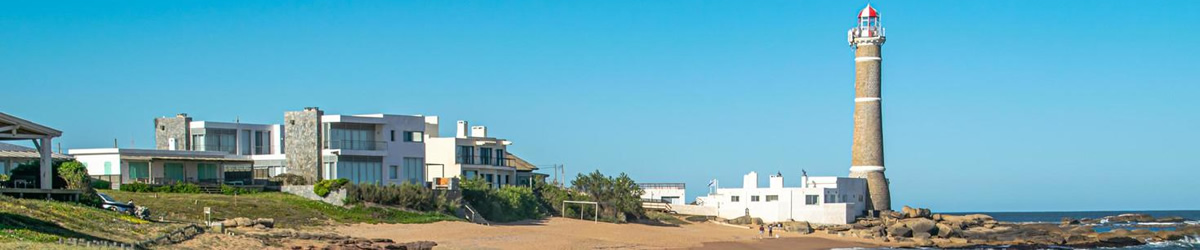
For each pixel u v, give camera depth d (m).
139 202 72.88
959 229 120.81
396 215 82.69
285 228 71.50
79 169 68.50
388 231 75.81
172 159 90.44
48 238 50.06
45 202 60.78
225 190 85.88
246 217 74.06
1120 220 180.75
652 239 88.06
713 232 104.62
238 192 86.06
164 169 90.62
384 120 100.69
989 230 123.88
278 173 101.88
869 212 136.62
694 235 97.44
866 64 141.12
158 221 65.44
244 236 63.00
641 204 114.44
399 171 102.06
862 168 140.88
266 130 111.56
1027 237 115.06
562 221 99.19
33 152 89.81
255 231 66.88
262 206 78.25
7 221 52.53
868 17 142.25
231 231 65.00
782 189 128.38
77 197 65.25
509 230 83.00
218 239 60.38
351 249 61.62
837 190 131.25
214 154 98.06
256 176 102.81
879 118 141.25
